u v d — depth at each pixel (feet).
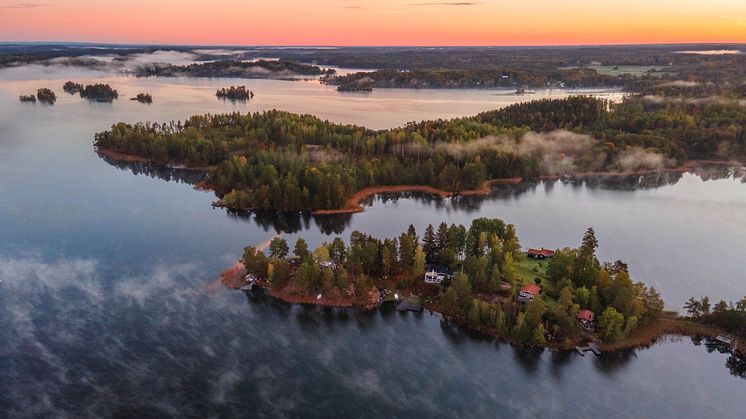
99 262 486.38
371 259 440.45
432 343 375.04
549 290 410.52
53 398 318.24
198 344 370.94
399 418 308.19
